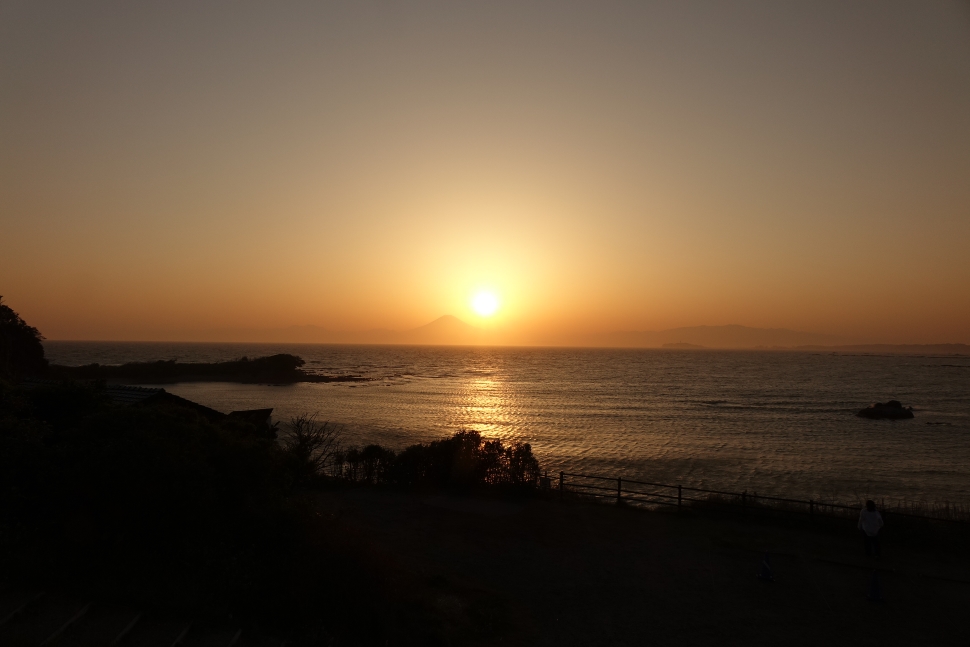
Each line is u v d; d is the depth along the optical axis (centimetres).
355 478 2319
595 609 1207
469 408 7444
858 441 5084
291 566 1047
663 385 12012
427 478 2189
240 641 875
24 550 905
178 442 1077
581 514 1902
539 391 10338
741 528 1762
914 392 10431
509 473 2184
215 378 11431
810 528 1741
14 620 771
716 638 1088
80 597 850
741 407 7775
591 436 5191
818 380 13775
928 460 4272
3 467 958
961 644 1066
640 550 1560
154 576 942
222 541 1069
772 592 1293
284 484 1335
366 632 1012
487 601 1217
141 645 788
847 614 1187
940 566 1443
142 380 10562
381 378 13438
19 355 6025
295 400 8125
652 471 3725
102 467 966
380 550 1304
